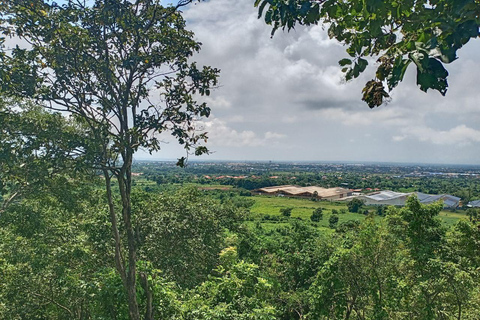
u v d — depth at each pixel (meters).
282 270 21.56
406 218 15.88
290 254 21.41
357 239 16.72
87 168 8.94
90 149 8.72
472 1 1.90
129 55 9.34
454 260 14.86
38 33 8.26
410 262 15.84
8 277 13.34
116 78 9.52
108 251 16.06
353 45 2.95
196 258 19.67
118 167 9.38
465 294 13.60
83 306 15.24
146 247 16.83
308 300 17.11
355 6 2.47
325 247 18.77
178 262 16.75
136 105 9.83
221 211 24.78
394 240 15.66
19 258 13.66
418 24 2.32
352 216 78.88
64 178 13.34
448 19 2.02
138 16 9.15
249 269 13.55
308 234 22.45
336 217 69.06
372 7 2.22
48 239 15.40
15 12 8.02
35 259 13.65
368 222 15.93
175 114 9.81
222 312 10.76
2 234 15.55
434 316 13.65
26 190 13.23
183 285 17.25
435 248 15.28
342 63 3.02
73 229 16.72
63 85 8.55
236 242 26.28
